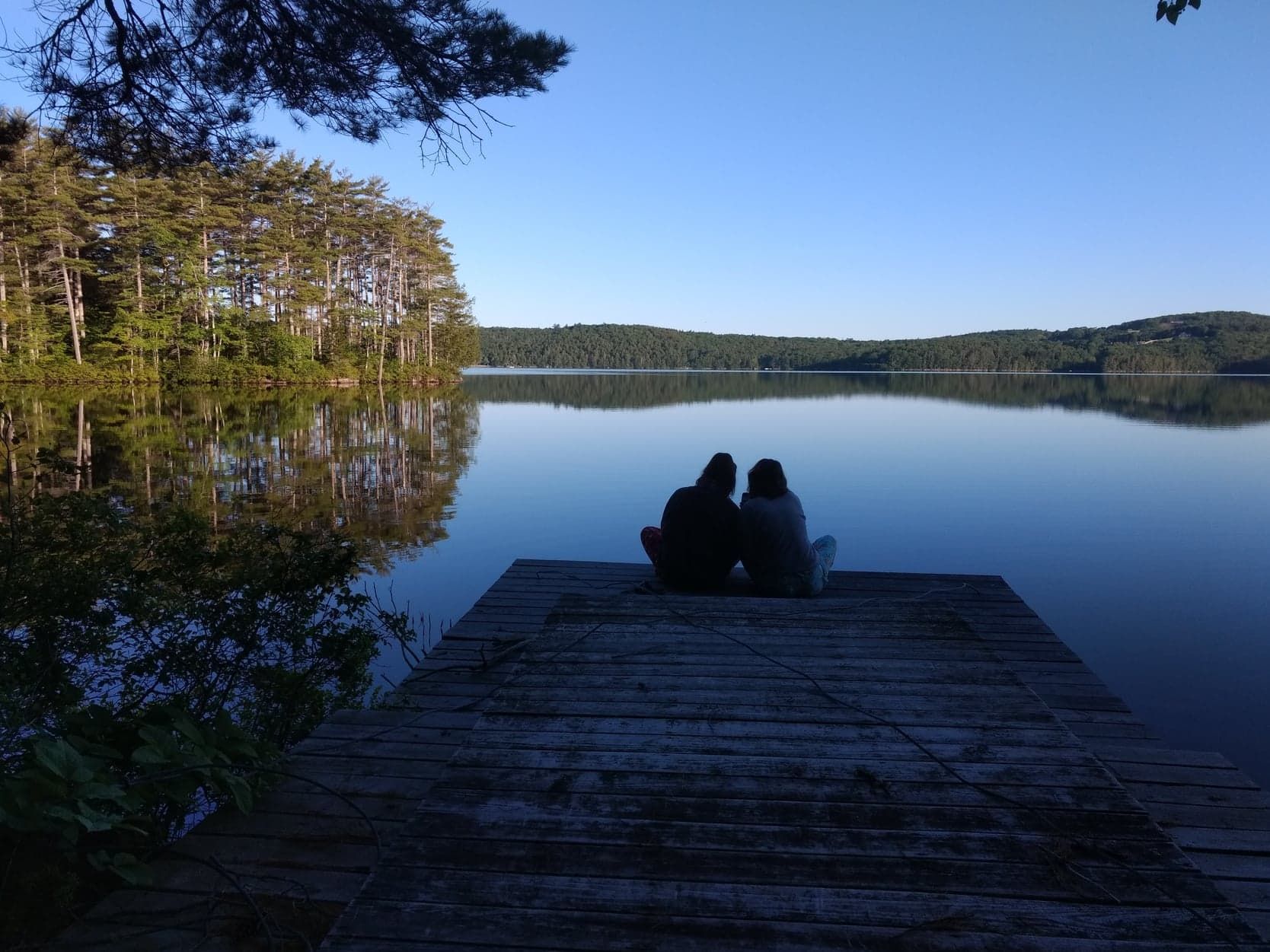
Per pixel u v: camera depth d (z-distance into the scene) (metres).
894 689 2.76
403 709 3.34
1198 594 7.20
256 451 17.30
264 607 3.98
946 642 3.21
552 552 8.99
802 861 1.82
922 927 1.61
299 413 28.00
